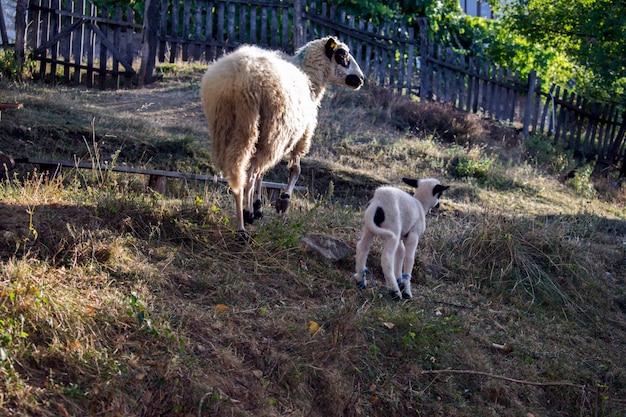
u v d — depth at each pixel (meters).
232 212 7.25
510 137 14.80
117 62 14.74
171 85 14.52
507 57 18.25
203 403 4.48
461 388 5.72
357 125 13.28
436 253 7.84
